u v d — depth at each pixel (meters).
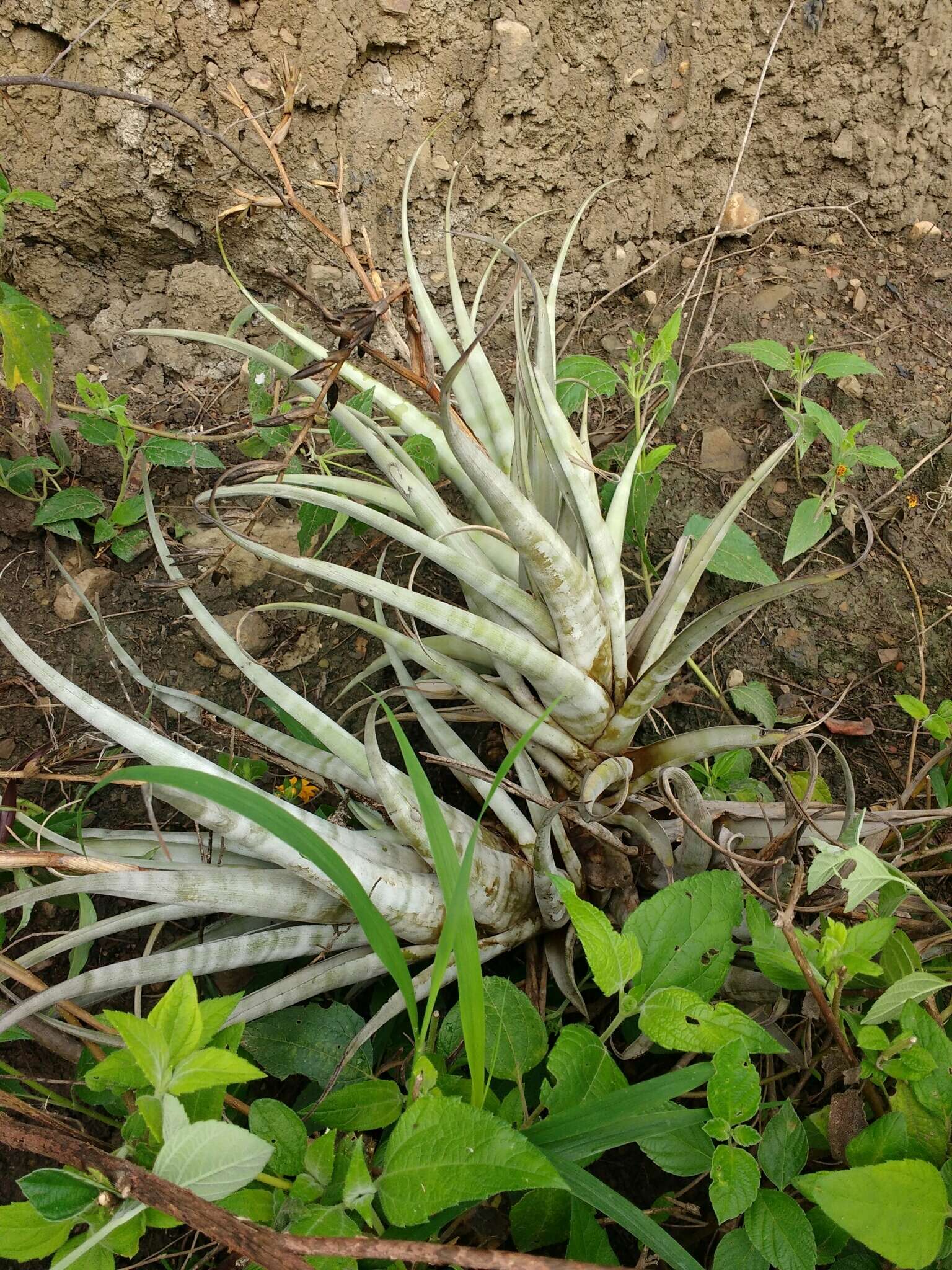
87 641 0.78
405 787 0.56
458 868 0.38
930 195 1.07
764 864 0.53
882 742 0.77
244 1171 0.36
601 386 0.79
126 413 0.86
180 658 0.78
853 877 0.50
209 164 0.86
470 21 0.86
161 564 0.82
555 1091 0.46
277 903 0.52
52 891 0.47
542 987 0.59
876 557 0.86
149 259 0.91
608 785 0.55
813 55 0.98
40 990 0.49
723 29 0.95
